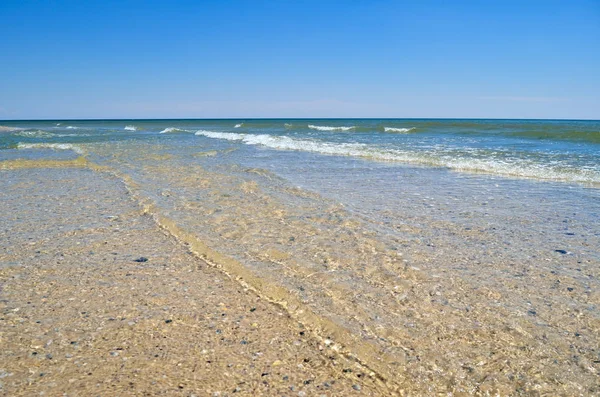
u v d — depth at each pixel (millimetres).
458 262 4973
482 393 2838
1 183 10117
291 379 2986
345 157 15383
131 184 9695
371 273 4645
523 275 4613
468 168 12336
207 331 3572
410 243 5613
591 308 3873
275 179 10383
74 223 6664
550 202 8039
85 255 5309
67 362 3123
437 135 26078
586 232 6141
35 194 8781
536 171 11289
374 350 3279
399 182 10125
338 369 3100
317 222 6535
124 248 5562
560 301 4016
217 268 4910
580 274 4637
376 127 36500
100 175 11250
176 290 4336
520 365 3084
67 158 14719
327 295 4148
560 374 2980
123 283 4496
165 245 5676
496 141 20266
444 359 3160
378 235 5918
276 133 31188
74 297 4164
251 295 4234
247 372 3055
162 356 3217
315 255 5160
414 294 4164
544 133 22391
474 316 3746
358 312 3824
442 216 6969
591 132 20641
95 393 2799
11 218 6957
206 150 17844
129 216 7043
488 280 4480
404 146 18312
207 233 6012
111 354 3227
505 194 8758
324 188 9273
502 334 3465
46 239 5910
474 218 6859
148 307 3969
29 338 3428
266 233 6004
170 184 9641
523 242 5699
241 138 25000
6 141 24016
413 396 2834
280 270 4734
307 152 17250
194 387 2883
